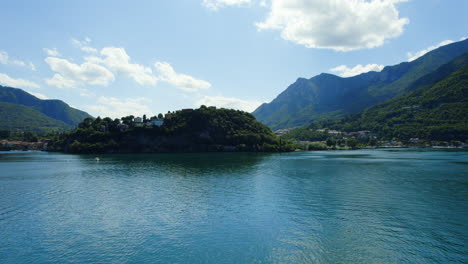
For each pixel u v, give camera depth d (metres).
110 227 43.31
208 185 76.19
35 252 35.03
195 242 37.41
